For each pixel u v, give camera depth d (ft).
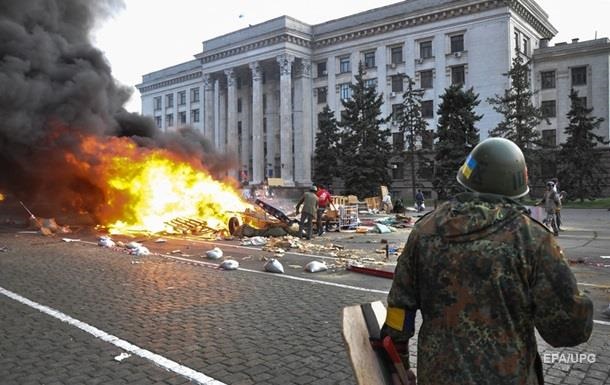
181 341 16.42
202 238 49.21
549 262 5.67
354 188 140.87
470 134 115.96
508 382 5.56
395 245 42.50
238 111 220.23
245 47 198.18
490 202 6.06
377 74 176.96
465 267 5.83
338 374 13.53
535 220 5.99
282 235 49.70
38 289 24.50
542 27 174.09
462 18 158.10
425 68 165.99
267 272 29.48
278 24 188.14
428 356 6.01
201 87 238.27
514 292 5.67
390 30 173.58
